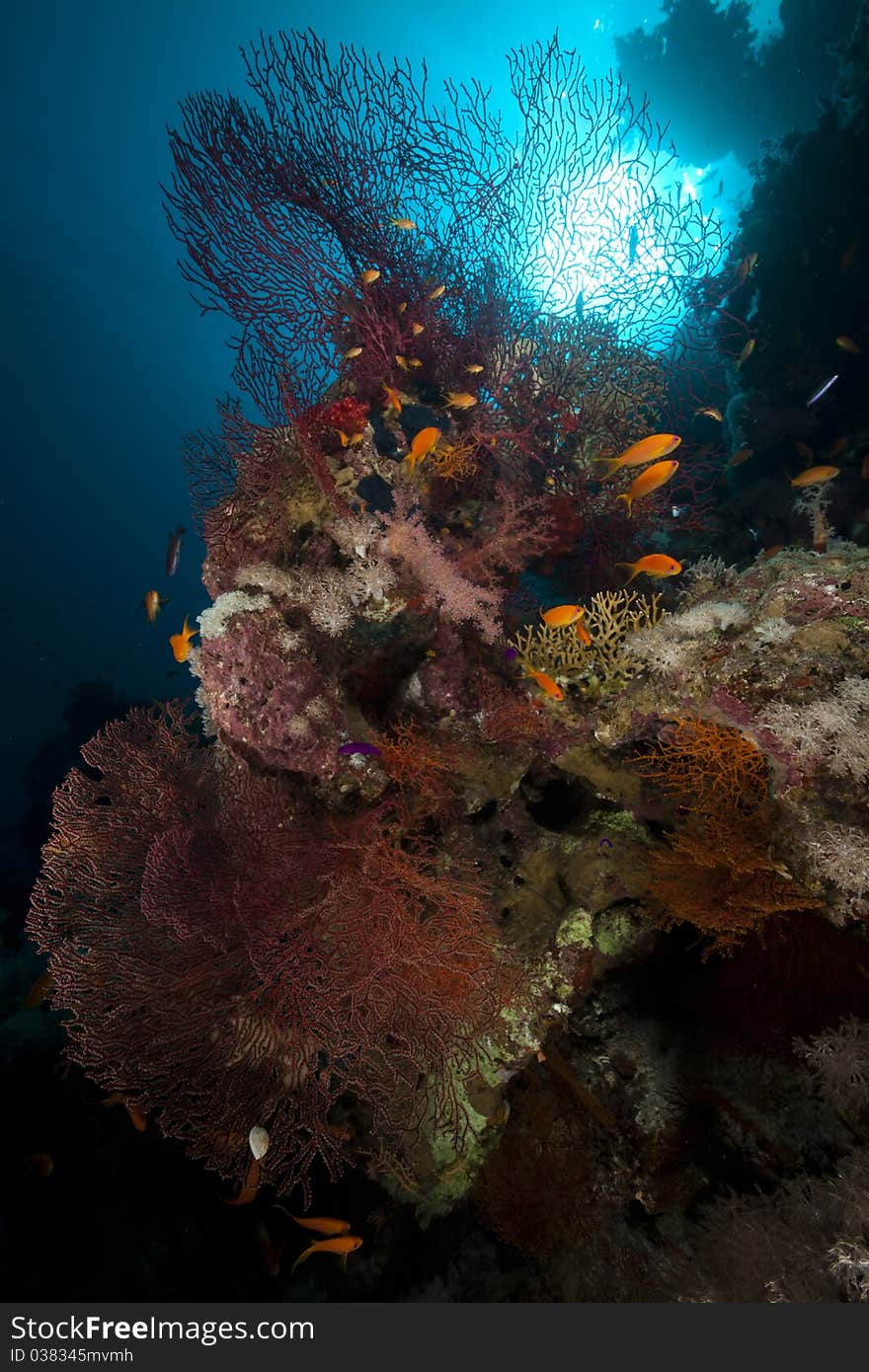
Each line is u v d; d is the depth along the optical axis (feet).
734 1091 9.88
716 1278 8.59
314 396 13.25
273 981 9.40
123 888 11.05
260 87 14.26
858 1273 7.17
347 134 15.14
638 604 12.45
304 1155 9.28
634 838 11.77
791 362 22.49
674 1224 9.84
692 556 18.66
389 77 15.02
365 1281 12.07
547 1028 11.66
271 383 13.03
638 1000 11.66
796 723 8.14
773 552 13.87
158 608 14.65
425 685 11.50
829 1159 8.71
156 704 12.94
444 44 158.20
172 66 163.02
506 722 11.27
